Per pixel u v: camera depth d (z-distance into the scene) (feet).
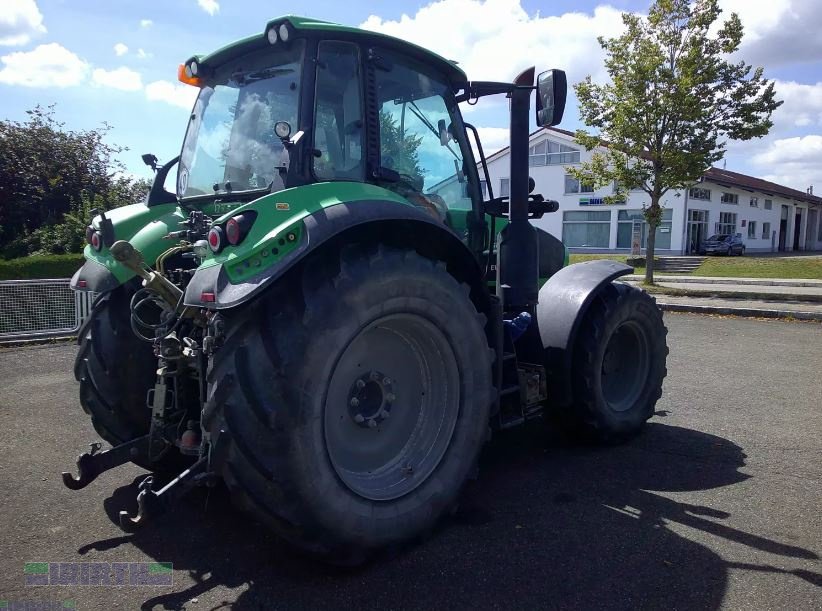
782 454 14.06
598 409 13.93
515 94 12.28
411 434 10.21
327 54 10.01
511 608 8.19
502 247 12.37
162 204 12.65
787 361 24.68
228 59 11.43
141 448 10.28
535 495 11.82
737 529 10.43
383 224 9.41
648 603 8.30
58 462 13.70
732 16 51.26
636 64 52.85
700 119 53.67
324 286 8.38
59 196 60.59
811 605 8.29
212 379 8.18
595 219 112.47
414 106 11.43
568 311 13.61
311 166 9.51
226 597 8.51
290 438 7.95
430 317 9.51
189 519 10.86
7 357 25.75
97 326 11.53
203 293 8.11
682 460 13.70
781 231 152.35
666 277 69.41
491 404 11.26
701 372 22.63
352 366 9.35
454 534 10.25
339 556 8.75
